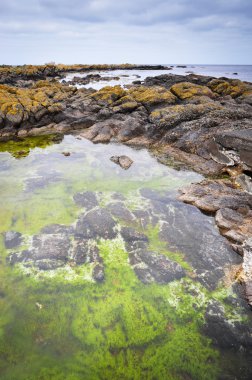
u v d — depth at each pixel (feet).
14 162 64.75
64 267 32.24
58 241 35.96
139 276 31.22
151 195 48.75
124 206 44.45
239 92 116.78
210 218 41.78
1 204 45.32
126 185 53.06
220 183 50.24
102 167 62.23
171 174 58.65
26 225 39.83
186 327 25.57
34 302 28.02
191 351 23.47
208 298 28.55
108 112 95.40
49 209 44.06
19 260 33.06
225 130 65.10
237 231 37.29
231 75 314.14
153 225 40.04
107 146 77.77
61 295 28.89
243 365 22.45
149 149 75.05
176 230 38.91
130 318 26.45
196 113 80.79
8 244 35.78
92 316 26.66
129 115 92.79
